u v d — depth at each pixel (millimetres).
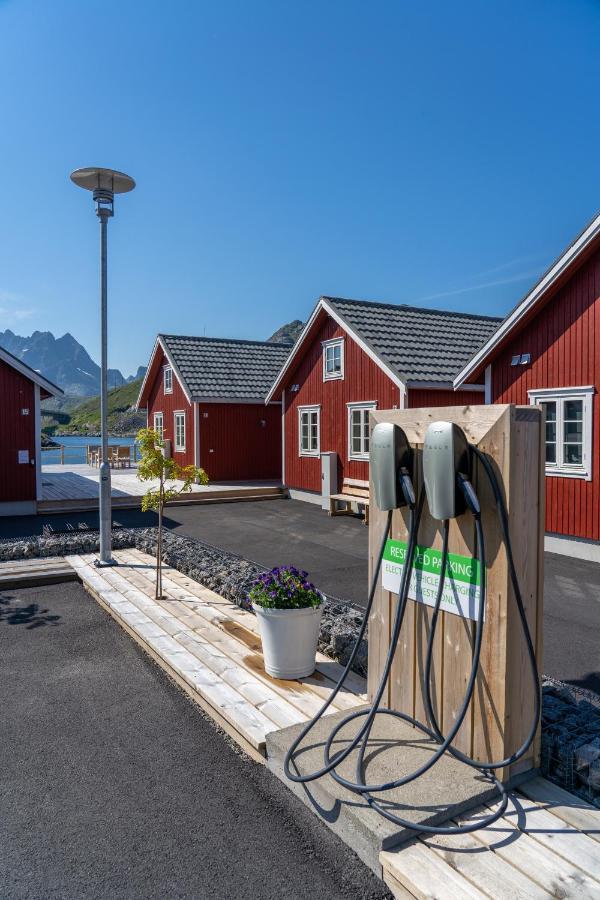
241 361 21969
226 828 3279
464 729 3438
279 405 21188
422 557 3682
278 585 4754
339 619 5867
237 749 4086
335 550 10484
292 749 3574
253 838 3197
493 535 3250
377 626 4090
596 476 9641
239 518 14102
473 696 3385
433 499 3283
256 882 2887
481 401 14211
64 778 3760
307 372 16828
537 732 3422
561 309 10109
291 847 3127
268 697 4438
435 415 3582
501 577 3215
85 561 8930
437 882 2641
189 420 20594
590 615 6984
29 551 9180
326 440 15930
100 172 7887
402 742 3609
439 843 2895
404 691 3887
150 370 23781
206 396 19609
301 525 13117
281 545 10922
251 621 6207
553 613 7062
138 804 3490
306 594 4746
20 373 14469
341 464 15297
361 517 14305
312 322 15977
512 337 10930
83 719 4527
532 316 10523
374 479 3656
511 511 3225
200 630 5922
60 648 5914
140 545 9891
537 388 10555
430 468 3270
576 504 9953
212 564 8312
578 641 6121
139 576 8070
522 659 3312
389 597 3975
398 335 14805
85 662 5582
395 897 2771
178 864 3010
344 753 3410
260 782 3703
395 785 3154
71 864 3010
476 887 2609
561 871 2699
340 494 15008
